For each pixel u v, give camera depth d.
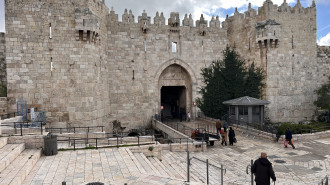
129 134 37.03
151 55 37.44
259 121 29.14
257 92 36.44
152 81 37.56
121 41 35.94
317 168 16.22
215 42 40.44
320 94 38.31
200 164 17.83
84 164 14.85
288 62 36.03
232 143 23.50
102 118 31.75
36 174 13.13
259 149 21.59
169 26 38.28
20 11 26.08
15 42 26.05
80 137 22.25
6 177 11.69
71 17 27.22
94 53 28.92
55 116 26.92
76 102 27.44
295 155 19.31
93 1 29.36
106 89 34.06
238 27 39.62
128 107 36.34
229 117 31.53
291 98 36.31
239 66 38.25
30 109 25.86
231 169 16.78
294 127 25.48
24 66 26.30
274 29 34.66
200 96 39.78
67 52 27.20
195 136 24.91
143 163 16.27
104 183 11.80
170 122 38.09
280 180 14.18
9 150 15.32
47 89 26.77
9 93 26.08
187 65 39.22
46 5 26.61
